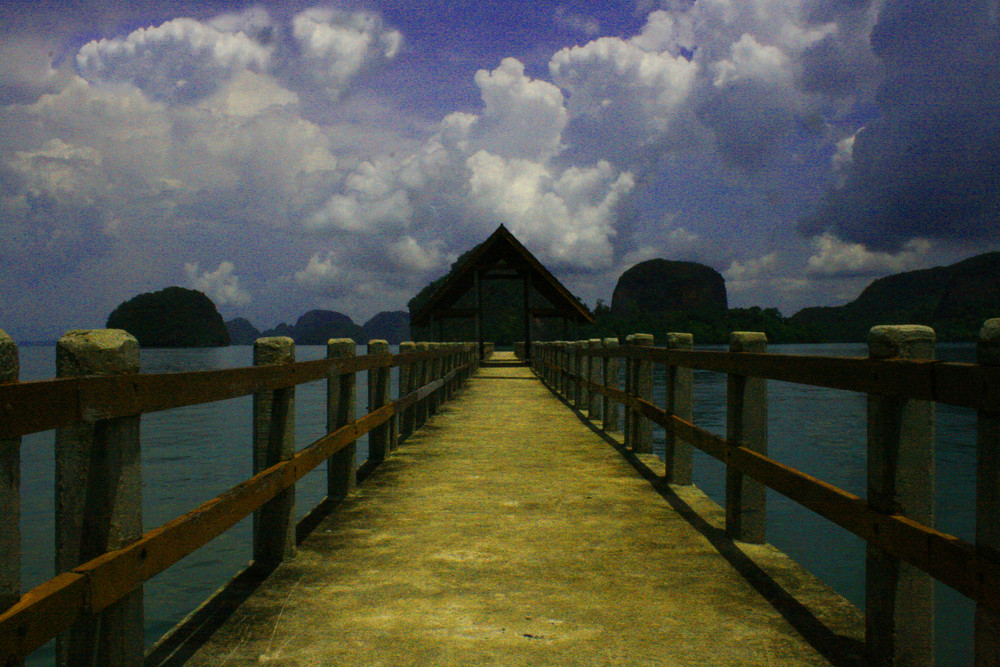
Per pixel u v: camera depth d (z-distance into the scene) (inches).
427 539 174.7
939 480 471.8
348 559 158.6
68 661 83.6
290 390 154.6
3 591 61.9
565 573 148.9
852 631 118.6
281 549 156.3
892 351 95.9
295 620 123.3
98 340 81.1
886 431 96.7
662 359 247.3
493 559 158.4
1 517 61.5
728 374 172.7
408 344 349.1
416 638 115.6
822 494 115.5
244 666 105.0
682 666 105.3
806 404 1132.5
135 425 86.7
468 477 252.8
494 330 6368.1
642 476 254.5
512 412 469.1
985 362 74.0
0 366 61.8
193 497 416.2
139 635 88.4
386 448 285.9
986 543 73.7
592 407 431.2
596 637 116.1
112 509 82.7
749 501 171.3
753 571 149.9
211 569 277.6
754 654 109.3
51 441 739.4
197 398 102.3
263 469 153.8
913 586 97.5
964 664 202.8
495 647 112.1
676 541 172.4
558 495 223.9
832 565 283.0
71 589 71.6
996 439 72.8
